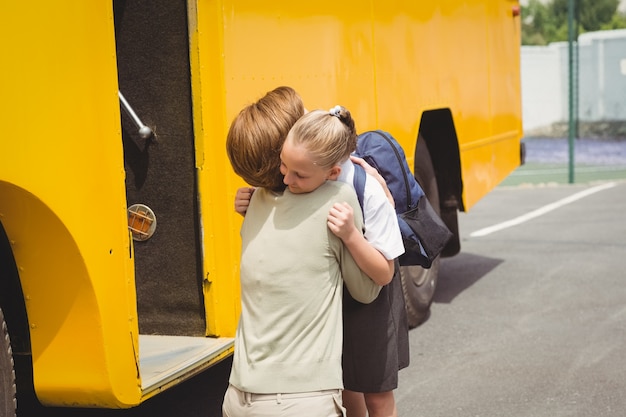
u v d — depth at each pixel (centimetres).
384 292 429
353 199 372
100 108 424
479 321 836
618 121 2961
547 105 3012
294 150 355
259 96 546
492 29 1019
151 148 521
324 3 629
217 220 517
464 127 918
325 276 367
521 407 614
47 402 445
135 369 444
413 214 446
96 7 421
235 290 525
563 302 896
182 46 509
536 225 1376
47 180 396
